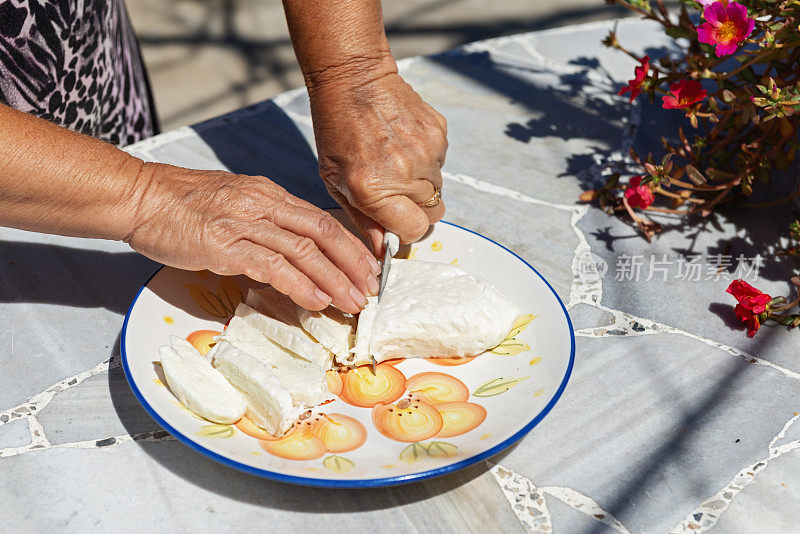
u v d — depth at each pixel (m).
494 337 0.81
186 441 0.72
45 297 0.88
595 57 1.28
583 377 0.82
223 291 0.86
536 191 1.03
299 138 1.10
